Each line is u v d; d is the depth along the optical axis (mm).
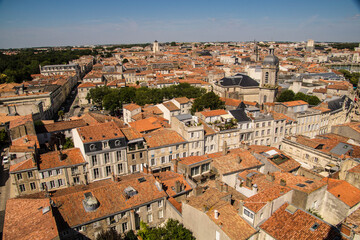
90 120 126125
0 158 107125
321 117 124500
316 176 70125
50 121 129875
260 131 106312
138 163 83625
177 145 88188
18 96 161875
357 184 62000
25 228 46812
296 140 92938
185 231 50781
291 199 55125
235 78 173500
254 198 51312
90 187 63469
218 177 69938
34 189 74125
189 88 182875
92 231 53156
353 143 90938
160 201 60500
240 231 46312
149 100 171000
